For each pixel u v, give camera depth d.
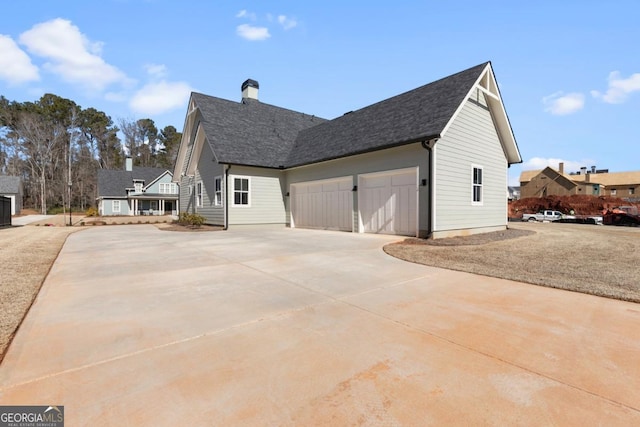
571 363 2.38
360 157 12.13
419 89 12.70
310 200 14.88
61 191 48.59
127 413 1.78
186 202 20.30
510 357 2.47
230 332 2.95
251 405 1.86
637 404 1.88
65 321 3.22
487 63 10.98
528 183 51.91
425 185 9.88
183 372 2.24
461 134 10.88
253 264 6.13
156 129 63.47
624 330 3.00
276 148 16.53
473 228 11.50
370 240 9.75
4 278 4.99
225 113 16.69
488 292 4.27
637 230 14.20
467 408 1.84
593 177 52.84
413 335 2.88
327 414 1.78
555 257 6.83
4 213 17.53
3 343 2.70
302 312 3.50
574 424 1.70
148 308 3.63
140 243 9.41
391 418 1.75
